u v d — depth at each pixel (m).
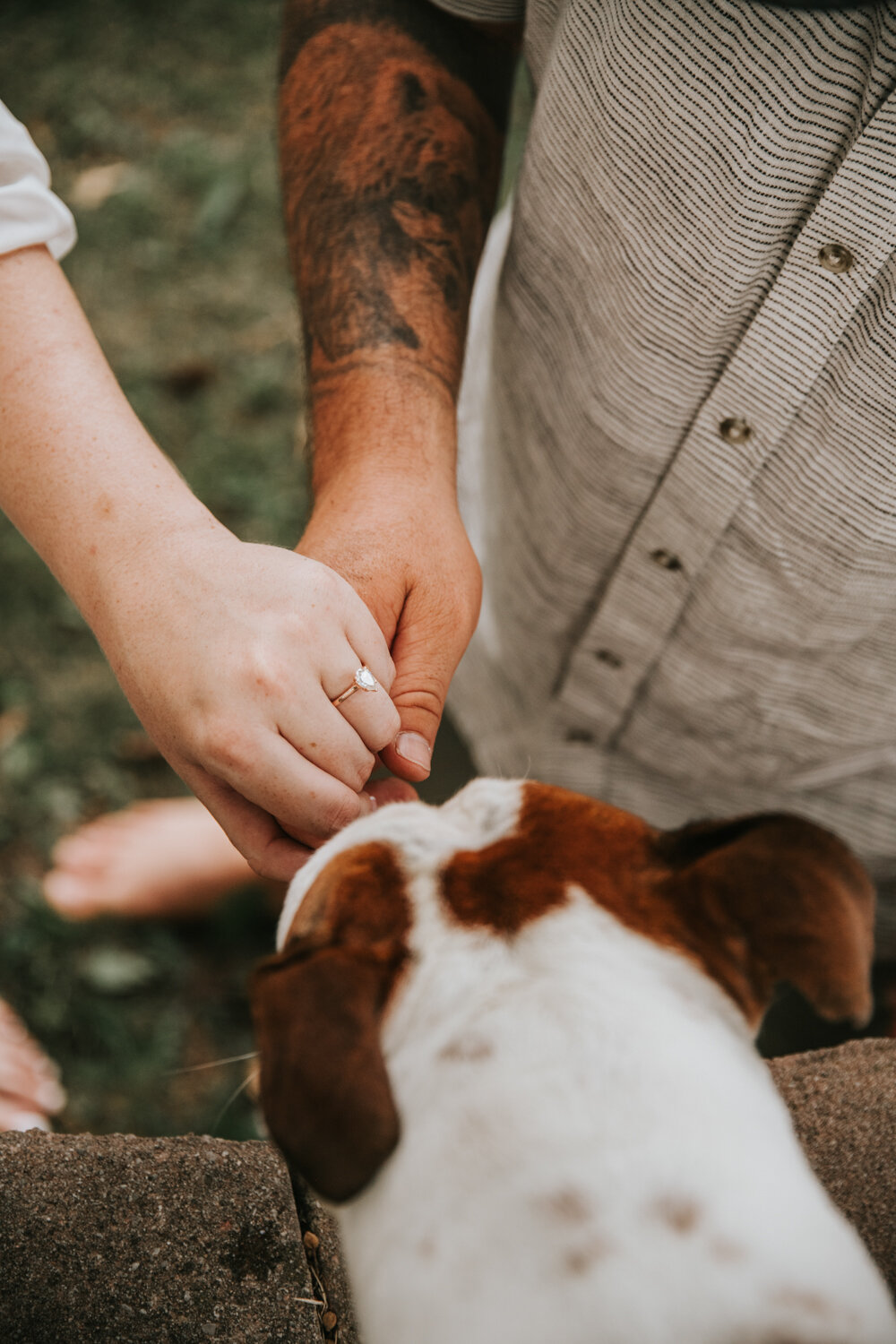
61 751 2.88
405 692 1.13
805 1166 0.76
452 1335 0.67
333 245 1.34
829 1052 1.24
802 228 1.04
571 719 1.75
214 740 1.00
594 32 1.04
